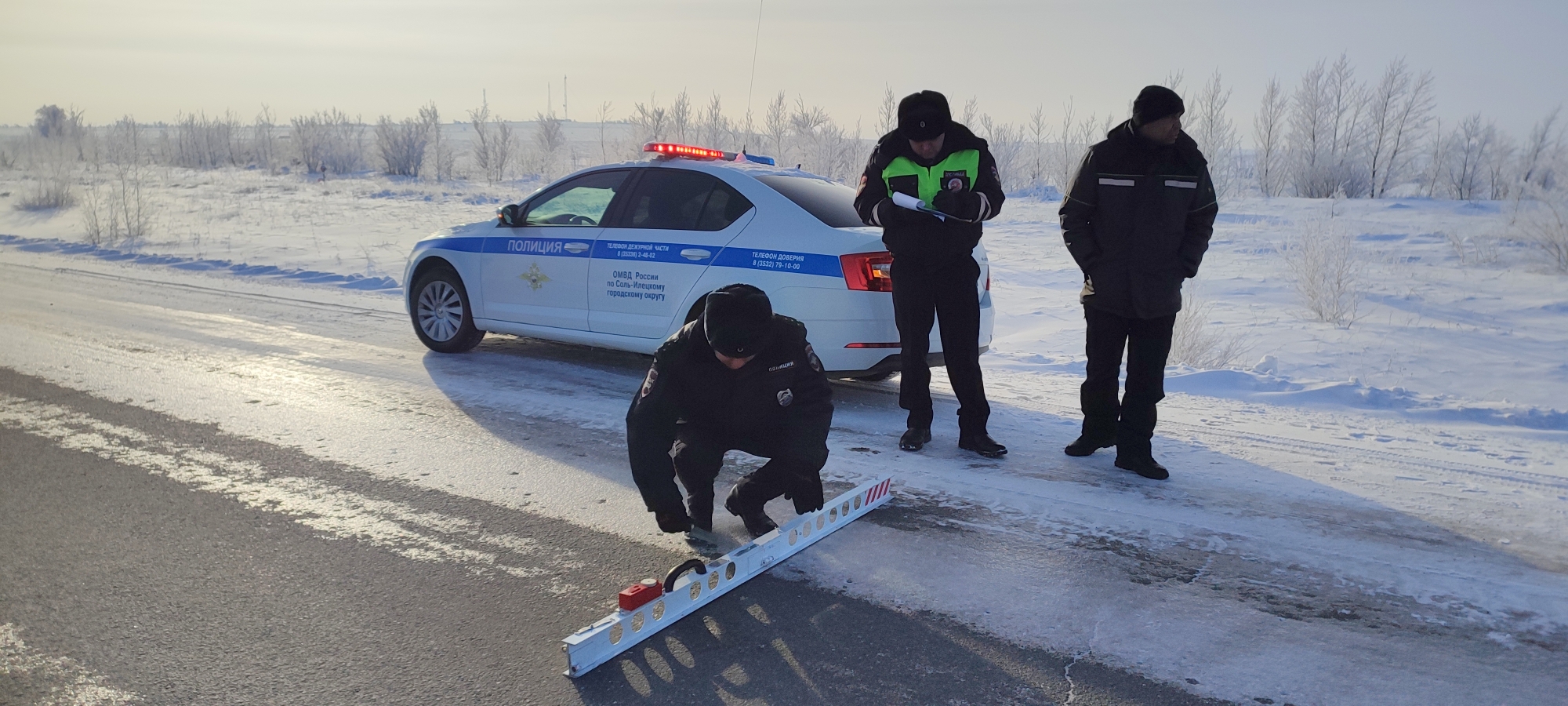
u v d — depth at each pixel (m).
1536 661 2.99
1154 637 3.13
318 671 2.89
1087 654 3.02
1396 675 2.90
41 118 63.34
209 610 3.27
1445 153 31.41
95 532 3.94
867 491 4.25
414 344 8.11
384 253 15.68
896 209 4.85
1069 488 4.60
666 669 2.92
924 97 4.70
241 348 7.76
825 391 3.68
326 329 8.74
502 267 7.23
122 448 5.05
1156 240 4.51
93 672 2.87
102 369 6.90
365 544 3.86
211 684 2.81
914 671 2.91
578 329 6.85
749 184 6.14
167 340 8.03
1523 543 3.95
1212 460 5.08
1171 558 3.77
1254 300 11.77
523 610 3.30
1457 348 8.94
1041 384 7.01
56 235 18.17
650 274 6.39
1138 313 4.57
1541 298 11.73
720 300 3.22
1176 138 4.46
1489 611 3.33
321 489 4.48
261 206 25.64
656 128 33.94
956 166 4.80
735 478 4.79
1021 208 27.05
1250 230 19.28
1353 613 3.31
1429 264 14.92
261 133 52.94
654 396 3.53
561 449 5.17
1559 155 26.66
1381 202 27.86
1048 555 3.79
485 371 7.07
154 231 18.89
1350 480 4.75
